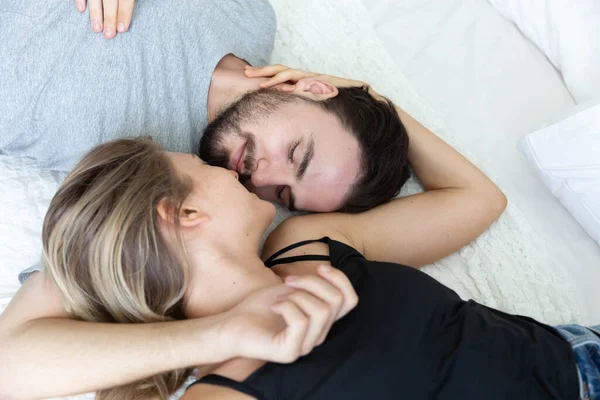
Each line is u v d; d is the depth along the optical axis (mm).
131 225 811
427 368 790
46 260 852
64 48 1051
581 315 1131
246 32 1261
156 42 1096
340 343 780
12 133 1075
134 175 851
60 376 771
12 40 1036
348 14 1458
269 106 1069
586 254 1201
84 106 1058
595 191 1116
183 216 850
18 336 812
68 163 1113
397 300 848
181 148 1137
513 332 864
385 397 751
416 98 1355
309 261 965
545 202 1256
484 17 1491
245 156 1056
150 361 754
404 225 1111
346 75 1380
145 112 1094
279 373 742
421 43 1454
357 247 1070
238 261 866
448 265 1171
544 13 1400
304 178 1054
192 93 1141
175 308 862
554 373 835
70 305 850
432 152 1201
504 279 1156
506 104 1373
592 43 1319
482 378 798
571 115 1130
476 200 1155
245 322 728
